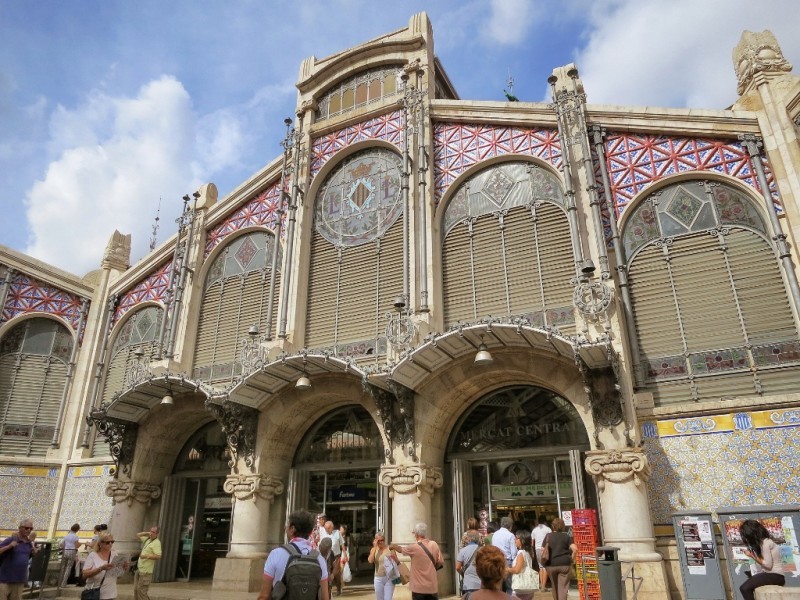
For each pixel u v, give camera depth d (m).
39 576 14.41
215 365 19.41
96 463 20.69
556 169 16.42
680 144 15.54
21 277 23.39
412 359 14.07
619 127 16.22
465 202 17.56
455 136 18.39
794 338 12.97
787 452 12.12
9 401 21.95
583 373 12.91
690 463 12.82
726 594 11.37
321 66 21.75
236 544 16.08
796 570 10.30
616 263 15.04
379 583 10.61
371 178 19.20
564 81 17.39
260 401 16.89
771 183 14.26
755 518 10.92
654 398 13.77
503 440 15.22
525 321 13.00
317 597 5.96
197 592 15.27
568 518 13.62
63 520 20.52
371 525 16.53
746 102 15.34
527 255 16.14
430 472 14.80
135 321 22.47
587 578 11.50
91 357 22.62
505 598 4.66
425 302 16.03
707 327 13.84
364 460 16.88
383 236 18.19
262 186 21.03
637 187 15.59
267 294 19.50
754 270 13.82
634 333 14.32
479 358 13.27
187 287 20.81
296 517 6.47
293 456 17.83
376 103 19.97
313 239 19.42
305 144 20.53
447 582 14.24
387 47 20.44
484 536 11.16
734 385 13.20
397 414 15.31
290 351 17.42
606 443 12.80
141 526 18.70
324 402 17.17
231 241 21.19
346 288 18.19
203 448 19.91
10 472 21.00
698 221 14.74
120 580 17.53
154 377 17.06
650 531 12.12
